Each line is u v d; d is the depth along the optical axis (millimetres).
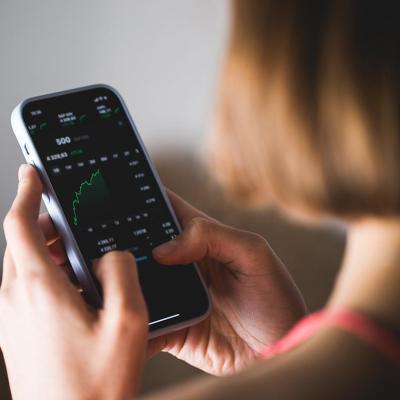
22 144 760
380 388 319
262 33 320
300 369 332
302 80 314
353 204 327
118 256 513
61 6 1626
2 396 1451
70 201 733
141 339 482
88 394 473
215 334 794
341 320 335
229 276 778
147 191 768
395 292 333
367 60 306
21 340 522
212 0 1582
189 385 366
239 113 337
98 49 1646
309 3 313
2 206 1668
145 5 1609
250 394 333
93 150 764
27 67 1651
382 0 306
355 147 310
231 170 354
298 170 323
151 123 1652
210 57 1590
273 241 1589
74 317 495
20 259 543
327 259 1579
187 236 730
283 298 757
